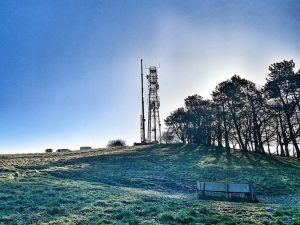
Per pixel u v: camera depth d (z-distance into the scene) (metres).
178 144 92.69
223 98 84.44
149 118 99.44
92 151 80.94
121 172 44.91
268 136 82.25
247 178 42.62
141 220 18.06
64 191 27.55
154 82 99.50
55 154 73.50
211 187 29.38
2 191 26.47
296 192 34.81
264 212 20.48
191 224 17.47
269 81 74.12
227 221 17.98
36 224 16.92
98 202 22.78
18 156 66.56
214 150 78.06
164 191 34.69
